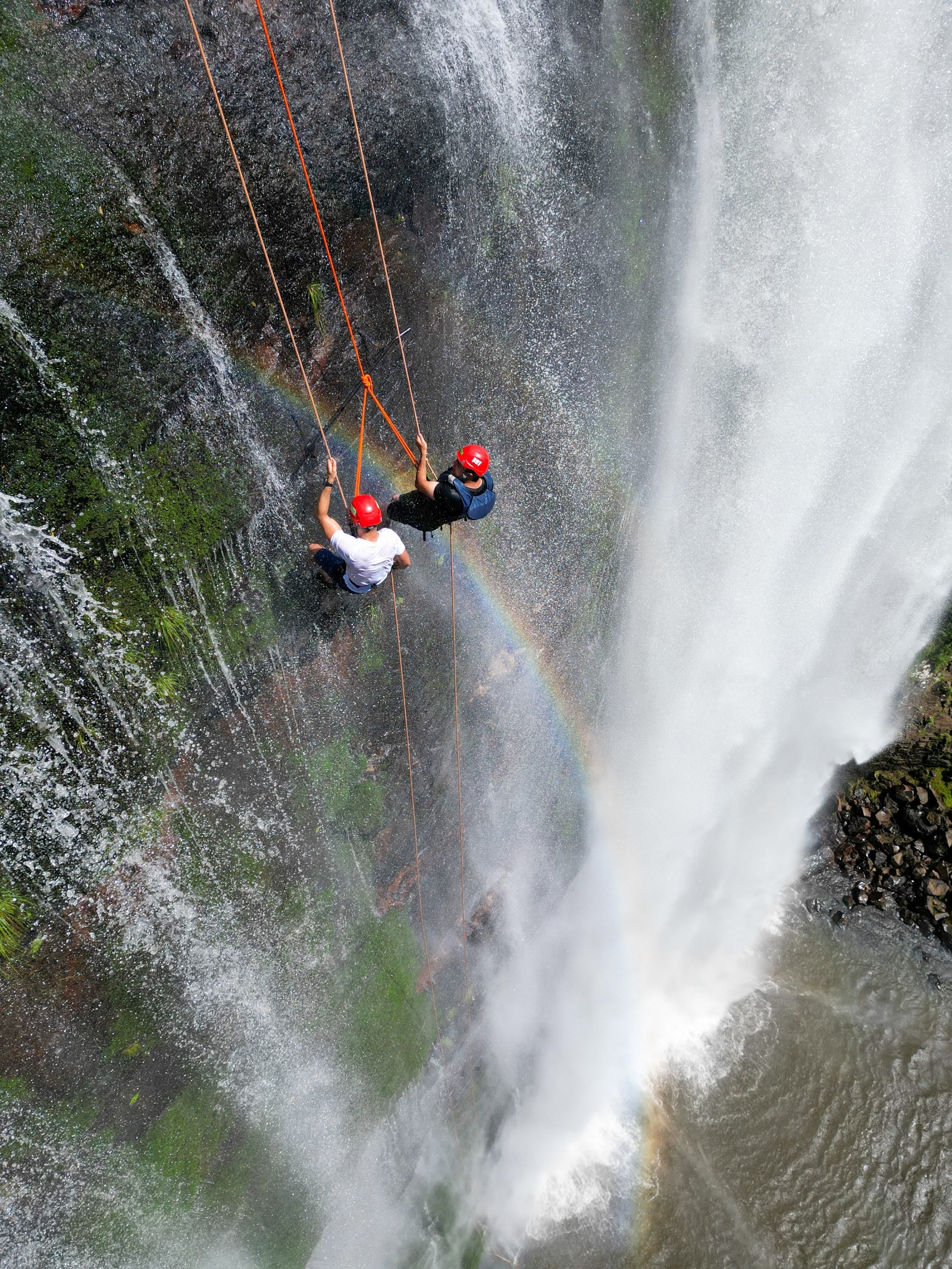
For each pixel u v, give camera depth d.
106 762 6.02
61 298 4.82
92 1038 6.55
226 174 5.35
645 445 9.96
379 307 6.74
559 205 7.89
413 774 8.91
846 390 9.71
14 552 5.04
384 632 7.86
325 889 8.34
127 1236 7.20
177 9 4.81
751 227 9.07
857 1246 8.58
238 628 6.64
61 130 4.56
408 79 6.16
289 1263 8.71
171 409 5.62
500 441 8.38
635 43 7.78
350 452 7.05
